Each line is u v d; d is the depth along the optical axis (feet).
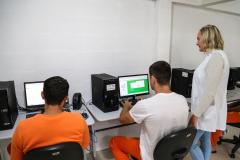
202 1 10.49
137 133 10.14
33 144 3.72
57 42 7.75
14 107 6.53
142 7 9.27
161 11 9.39
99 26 8.41
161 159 4.81
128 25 9.07
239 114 8.66
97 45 8.50
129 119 5.28
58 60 7.87
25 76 7.43
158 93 5.07
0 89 5.70
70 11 7.78
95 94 8.13
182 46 10.88
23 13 7.07
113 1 8.53
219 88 6.06
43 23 7.41
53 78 4.09
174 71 9.97
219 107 6.26
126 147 6.03
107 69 8.91
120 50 9.07
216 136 8.82
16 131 3.82
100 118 6.89
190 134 4.87
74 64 8.18
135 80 8.80
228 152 9.21
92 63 8.54
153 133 4.97
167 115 4.80
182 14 10.54
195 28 11.18
